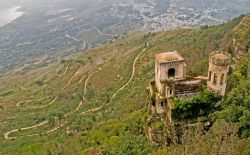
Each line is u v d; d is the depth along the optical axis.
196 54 129.62
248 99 55.50
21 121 155.12
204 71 85.62
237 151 45.69
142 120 69.19
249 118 51.81
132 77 154.62
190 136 55.19
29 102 182.12
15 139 131.38
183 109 58.19
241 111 54.47
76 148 84.00
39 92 197.88
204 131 56.91
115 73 172.62
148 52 173.12
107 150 68.81
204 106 59.28
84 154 73.75
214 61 58.22
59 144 99.75
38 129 140.50
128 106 112.25
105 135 81.44
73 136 107.38
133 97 122.00
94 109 140.25
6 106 182.25
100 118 121.00
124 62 177.88
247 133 51.03
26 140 124.88
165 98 60.84
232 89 61.03
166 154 53.47
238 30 100.06
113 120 97.12
